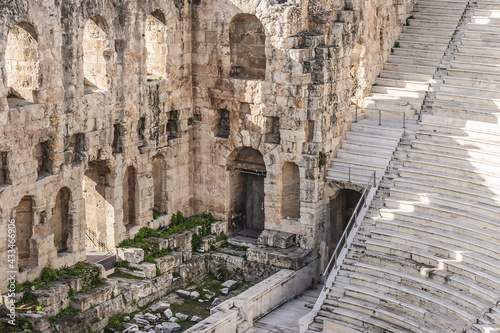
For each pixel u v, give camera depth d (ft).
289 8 162.30
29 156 137.90
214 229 176.35
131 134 159.94
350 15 169.27
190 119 177.78
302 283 164.45
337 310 145.07
